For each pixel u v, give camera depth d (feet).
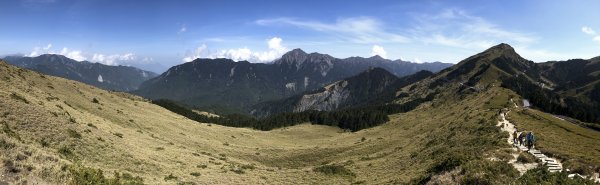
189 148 243.40
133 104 427.33
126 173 120.57
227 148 289.33
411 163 190.80
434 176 121.60
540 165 122.72
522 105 408.46
